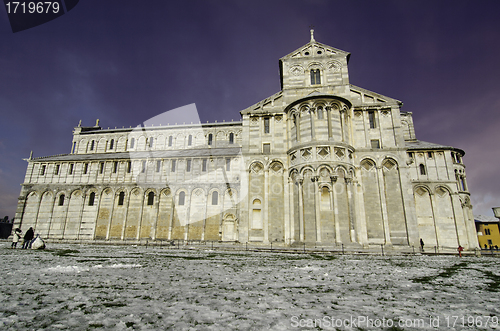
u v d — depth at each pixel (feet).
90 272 39.63
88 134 225.56
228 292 28.73
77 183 179.73
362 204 115.75
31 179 186.80
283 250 97.45
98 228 170.09
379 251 99.19
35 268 42.50
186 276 37.99
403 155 119.65
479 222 232.32
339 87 131.75
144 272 40.65
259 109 134.21
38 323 18.15
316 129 116.67
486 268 55.93
